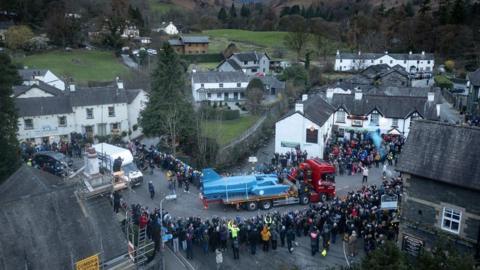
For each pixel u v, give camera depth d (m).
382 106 54.31
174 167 42.12
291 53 135.75
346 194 37.41
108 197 21.47
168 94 51.06
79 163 45.09
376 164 44.88
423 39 137.25
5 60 42.91
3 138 35.38
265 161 51.84
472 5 148.25
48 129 53.94
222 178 33.53
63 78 84.56
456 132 25.17
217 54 126.62
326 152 49.19
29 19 123.88
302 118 47.69
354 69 117.44
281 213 32.94
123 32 126.50
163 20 182.88
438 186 24.53
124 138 59.41
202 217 32.28
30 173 24.52
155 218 27.03
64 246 18.69
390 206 29.59
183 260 26.50
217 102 79.44
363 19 157.75
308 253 27.44
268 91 84.19
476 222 23.22
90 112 56.81
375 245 26.31
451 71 114.69
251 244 27.19
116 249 20.34
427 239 25.25
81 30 124.12
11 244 17.44
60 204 19.41
